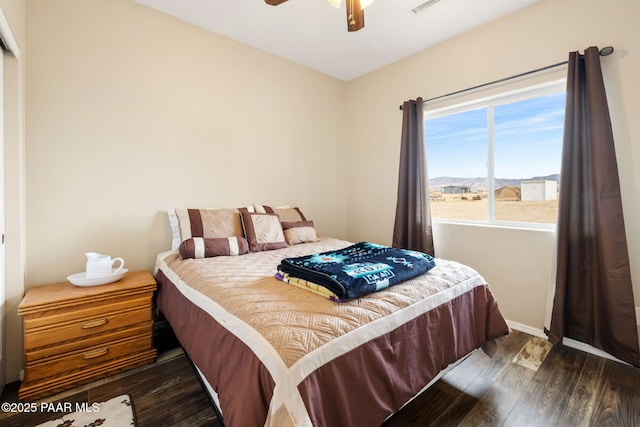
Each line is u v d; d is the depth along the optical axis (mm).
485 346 1882
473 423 1446
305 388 904
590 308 2074
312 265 1595
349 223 3904
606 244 1936
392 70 3340
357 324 1149
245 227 2553
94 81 2139
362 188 3729
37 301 1639
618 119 1978
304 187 3510
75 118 2072
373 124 3570
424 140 2953
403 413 1510
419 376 1322
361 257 1866
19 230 1781
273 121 3188
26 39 1884
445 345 1487
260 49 3037
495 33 2520
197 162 2662
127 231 2318
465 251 2799
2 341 1714
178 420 1463
